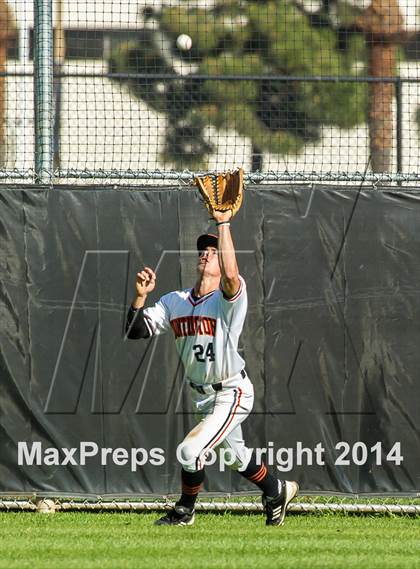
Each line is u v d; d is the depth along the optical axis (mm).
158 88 43750
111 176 30391
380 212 30078
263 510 29812
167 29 45562
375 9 46438
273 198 29969
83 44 42688
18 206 29672
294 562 21906
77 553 22875
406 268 30031
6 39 38969
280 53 46750
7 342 29500
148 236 29797
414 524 28625
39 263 29625
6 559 22172
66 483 29547
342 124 45062
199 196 29875
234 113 44688
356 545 24391
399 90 34125
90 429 29562
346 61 47031
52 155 30422
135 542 24375
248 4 47281
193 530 26484
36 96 30359
